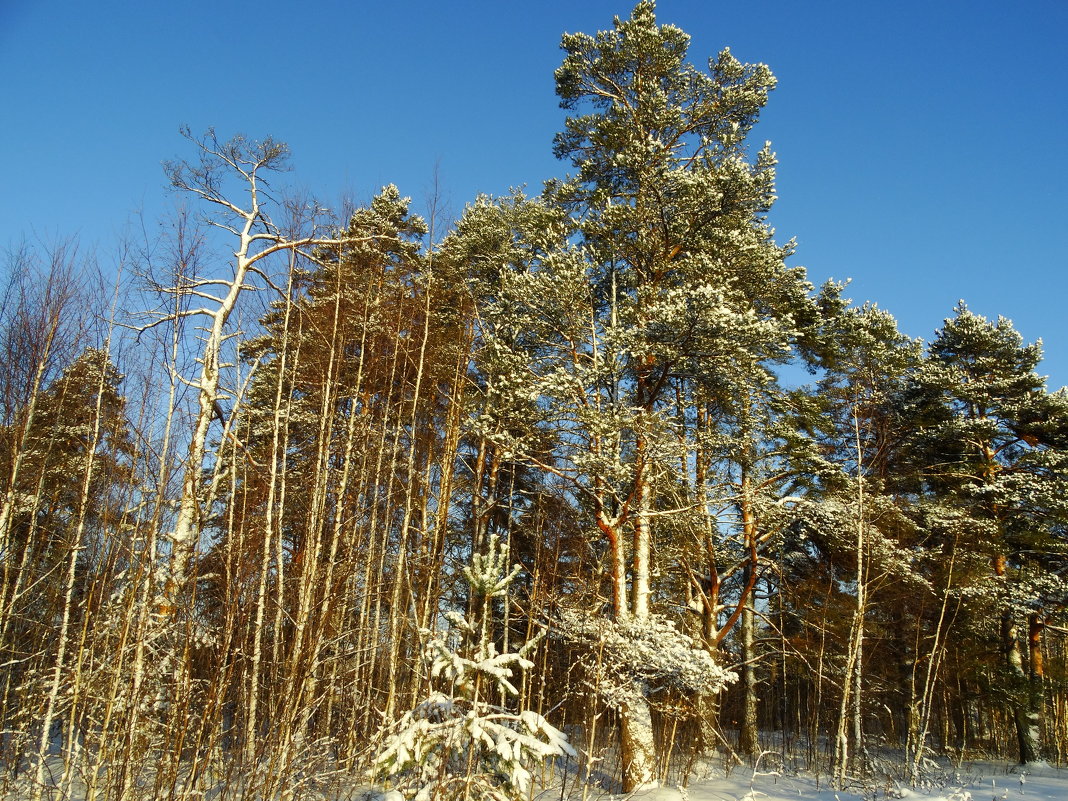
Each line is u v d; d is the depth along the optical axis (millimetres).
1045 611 20625
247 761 8977
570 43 17734
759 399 16625
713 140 18031
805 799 12969
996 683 19781
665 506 17453
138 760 8492
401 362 16219
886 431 20703
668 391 17438
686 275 16016
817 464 18375
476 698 7211
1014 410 21484
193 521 10375
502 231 18141
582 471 14844
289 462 15867
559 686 16219
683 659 12977
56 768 10531
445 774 7133
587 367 15445
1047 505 19359
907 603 20297
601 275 17266
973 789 14742
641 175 15859
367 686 12539
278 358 14242
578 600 14977
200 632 9977
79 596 12867
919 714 19062
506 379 15047
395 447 14008
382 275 16094
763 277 16312
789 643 19281
